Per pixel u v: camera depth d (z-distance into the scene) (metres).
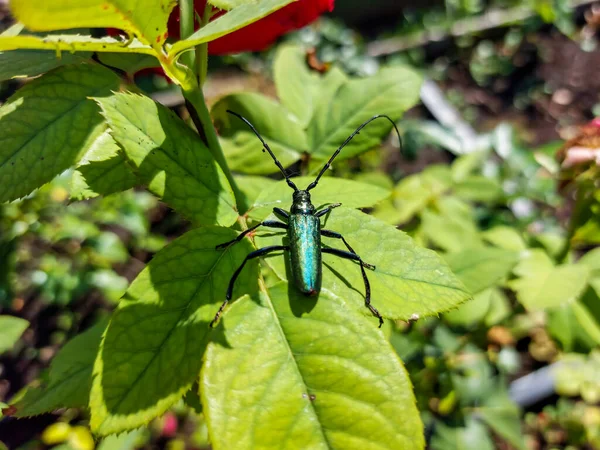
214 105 0.18
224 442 0.08
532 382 0.41
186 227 0.53
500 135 0.43
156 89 0.61
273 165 0.18
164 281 0.10
